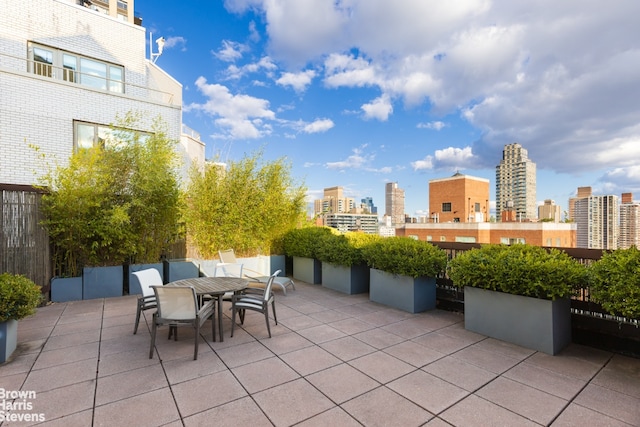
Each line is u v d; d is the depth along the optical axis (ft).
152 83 42.45
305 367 10.34
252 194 25.48
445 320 15.61
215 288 13.48
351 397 8.50
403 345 12.33
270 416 7.61
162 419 7.48
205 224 24.00
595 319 12.30
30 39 28.55
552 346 11.44
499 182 169.99
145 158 20.83
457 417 7.62
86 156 19.60
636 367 10.45
